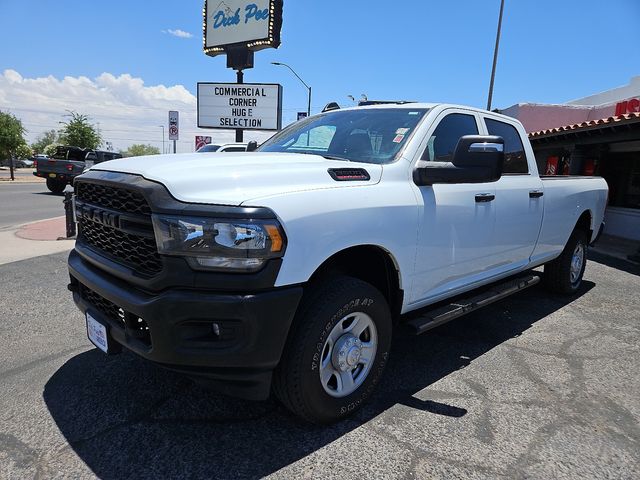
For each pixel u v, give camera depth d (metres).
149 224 2.34
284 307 2.33
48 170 21.39
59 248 8.09
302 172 2.64
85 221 3.01
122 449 2.54
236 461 2.46
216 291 2.24
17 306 4.91
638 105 12.41
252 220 2.22
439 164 3.18
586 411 3.07
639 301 5.66
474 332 4.45
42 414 2.86
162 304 2.24
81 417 2.84
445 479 2.37
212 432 2.71
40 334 4.16
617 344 4.25
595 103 18.44
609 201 12.54
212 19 15.41
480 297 4.00
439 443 2.67
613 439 2.77
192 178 2.37
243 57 15.09
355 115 3.83
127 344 2.51
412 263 3.09
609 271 7.49
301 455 2.53
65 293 5.39
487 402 3.14
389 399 3.15
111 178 2.61
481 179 2.99
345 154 3.39
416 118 3.48
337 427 2.80
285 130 4.34
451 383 3.40
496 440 2.71
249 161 2.78
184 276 2.23
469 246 3.58
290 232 2.31
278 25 14.55
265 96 15.53
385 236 2.82
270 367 2.39
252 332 2.26
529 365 3.75
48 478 2.30
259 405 3.01
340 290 2.63
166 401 3.03
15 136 35.78
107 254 2.76
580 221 5.69
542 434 2.79
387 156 3.21
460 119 3.78
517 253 4.32
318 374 2.59
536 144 14.19
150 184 2.36
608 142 11.01
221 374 2.34
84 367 3.51
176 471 2.38
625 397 3.28
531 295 5.79
